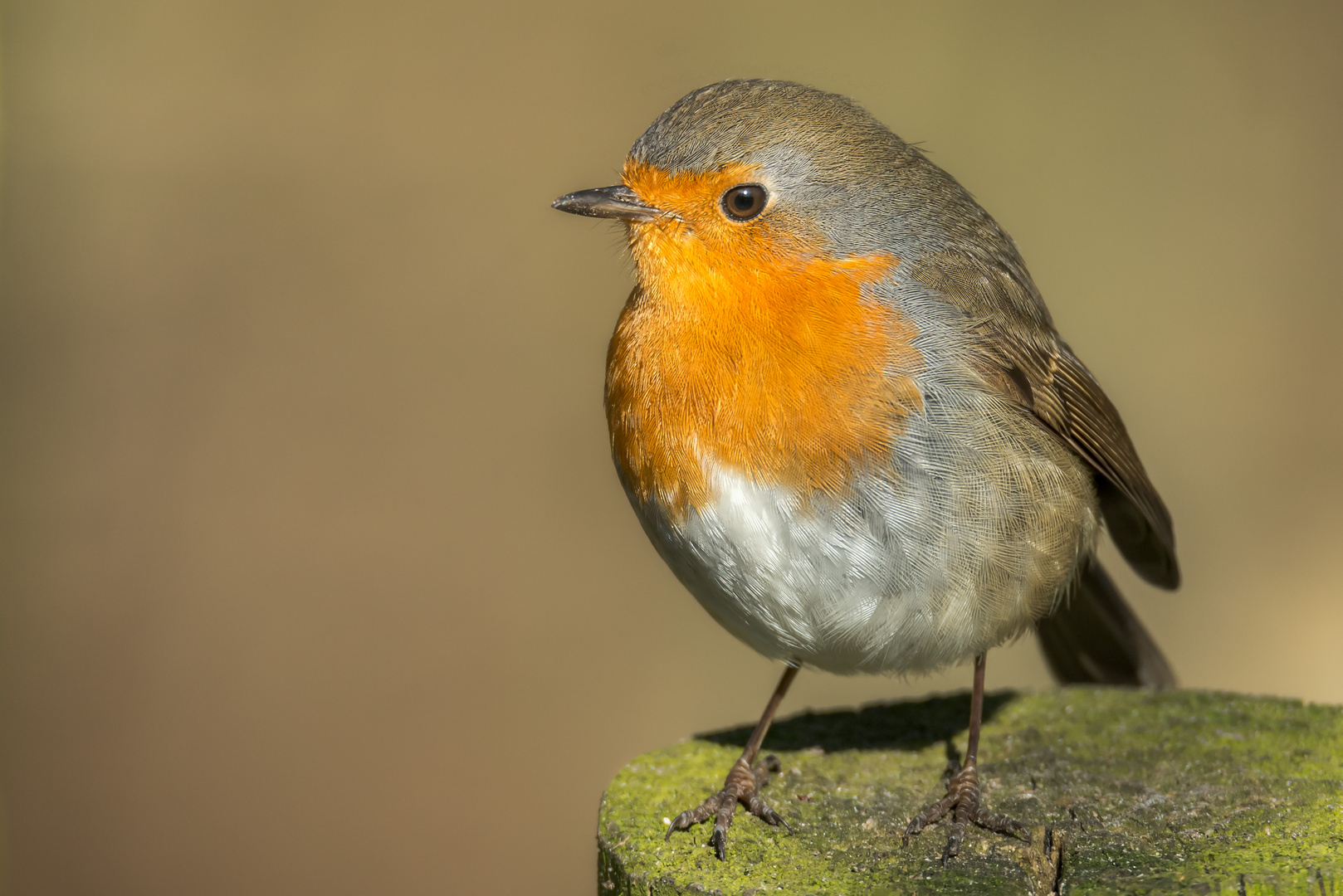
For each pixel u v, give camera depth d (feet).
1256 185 63.93
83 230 60.44
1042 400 26.81
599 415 58.95
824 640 24.82
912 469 23.59
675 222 24.63
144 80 63.82
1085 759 26.45
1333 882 20.20
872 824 24.09
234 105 64.08
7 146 59.72
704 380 23.81
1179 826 22.66
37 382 57.11
